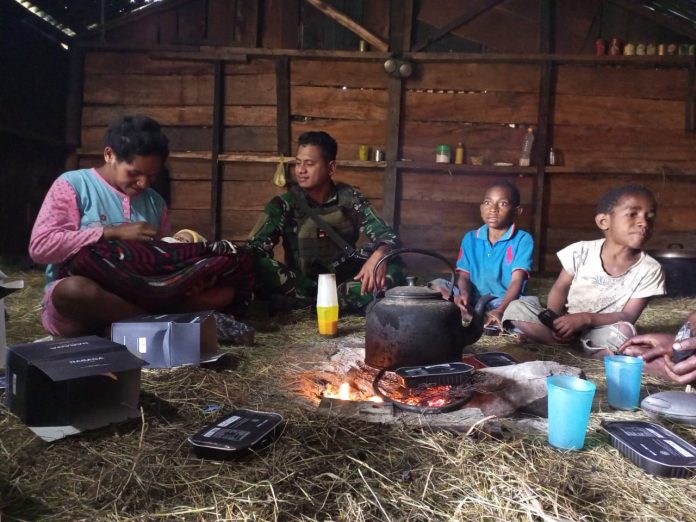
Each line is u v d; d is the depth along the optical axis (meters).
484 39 6.00
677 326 3.44
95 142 6.08
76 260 2.43
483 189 6.04
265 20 6.05
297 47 6.05
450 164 5.91
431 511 1.23
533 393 1.84
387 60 5.88
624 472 1.44
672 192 5.95
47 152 5.66
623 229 2.64
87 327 2.49
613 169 5.88
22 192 5.18
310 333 3.01
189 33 6.04
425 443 1.52
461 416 1.69
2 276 2.05
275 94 6.05
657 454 1.46
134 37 6.05
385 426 1.64
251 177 6.12
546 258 6.07
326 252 3.65
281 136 6.02
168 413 1.76
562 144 6.00
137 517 1.19
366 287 2.98
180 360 2.19
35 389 1.59
